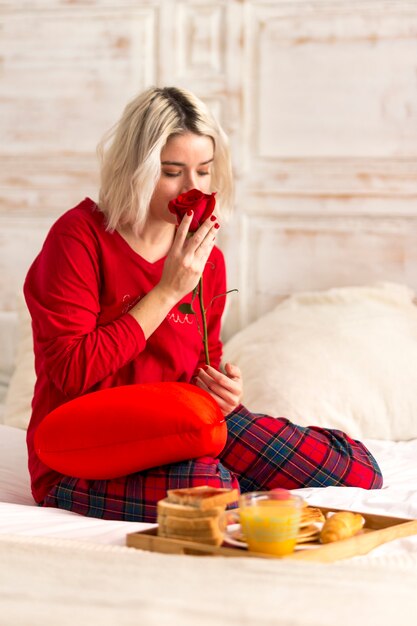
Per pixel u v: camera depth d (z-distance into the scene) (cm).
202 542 158
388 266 383
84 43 404
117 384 225
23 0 407
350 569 143
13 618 120
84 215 226
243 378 317
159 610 123
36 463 223
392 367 314
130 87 402
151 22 400
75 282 217
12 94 411
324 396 305
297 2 387
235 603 126
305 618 121
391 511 203
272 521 152
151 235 230
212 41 395
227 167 237
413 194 380
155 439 193
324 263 387
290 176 390
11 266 412
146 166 217
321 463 230
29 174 411
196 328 236
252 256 393
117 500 201
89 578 137
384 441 302
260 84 391
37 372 227
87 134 405
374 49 382
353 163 385
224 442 200
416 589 136
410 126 380
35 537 163
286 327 335
